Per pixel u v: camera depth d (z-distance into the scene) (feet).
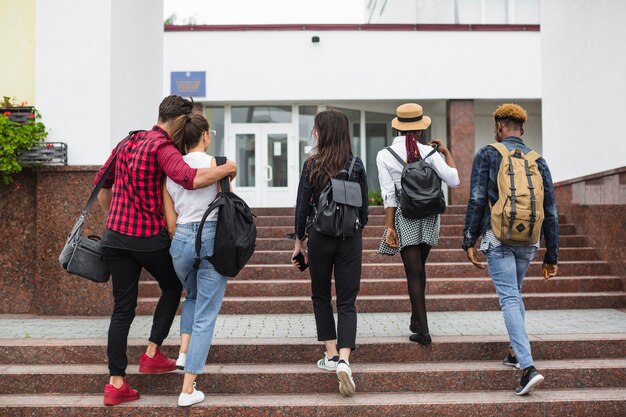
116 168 12.50
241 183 43.45
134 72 21.76
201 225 11.84
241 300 19.15
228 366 13.74
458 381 13.21
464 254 23.04
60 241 18.75
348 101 43.19
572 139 25.57
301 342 14.28
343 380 12.12
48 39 19.04
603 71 22.57
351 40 41.63
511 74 41.96
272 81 41.55
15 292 19.34
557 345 14.29
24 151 18.45
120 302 12.25
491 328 15.92
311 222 13.03
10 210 19.43
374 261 22.95
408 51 41.73
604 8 22.38
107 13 19.04
